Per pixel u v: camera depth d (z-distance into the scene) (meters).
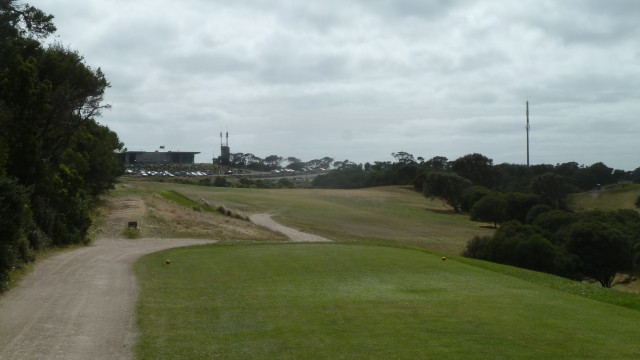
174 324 14.33
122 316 15.23
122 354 11.75
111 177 60.97
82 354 11.74
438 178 106.12
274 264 26.17
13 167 29.94
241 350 11.95
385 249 33.72
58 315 15.31
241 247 34.97
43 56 39.97
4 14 39.97
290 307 16.36
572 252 58.41
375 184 153.62
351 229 71.00
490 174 133.12
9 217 19.62
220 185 126.31
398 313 15.53
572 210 96.69
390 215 91.81
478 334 13.26
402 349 12.01
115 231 43.34
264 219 70.94
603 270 58.91
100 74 43.34
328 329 13.73
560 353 11.80
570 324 14.41
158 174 150.50
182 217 56.22
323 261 27.17
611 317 15.38
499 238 56.84
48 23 42.94
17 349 12.09
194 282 21.14
